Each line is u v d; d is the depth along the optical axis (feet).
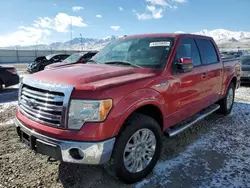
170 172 10.02
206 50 14.51
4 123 16.35
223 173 9.93
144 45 12.12
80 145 7.53
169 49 11.23
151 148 9.72
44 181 9.30
